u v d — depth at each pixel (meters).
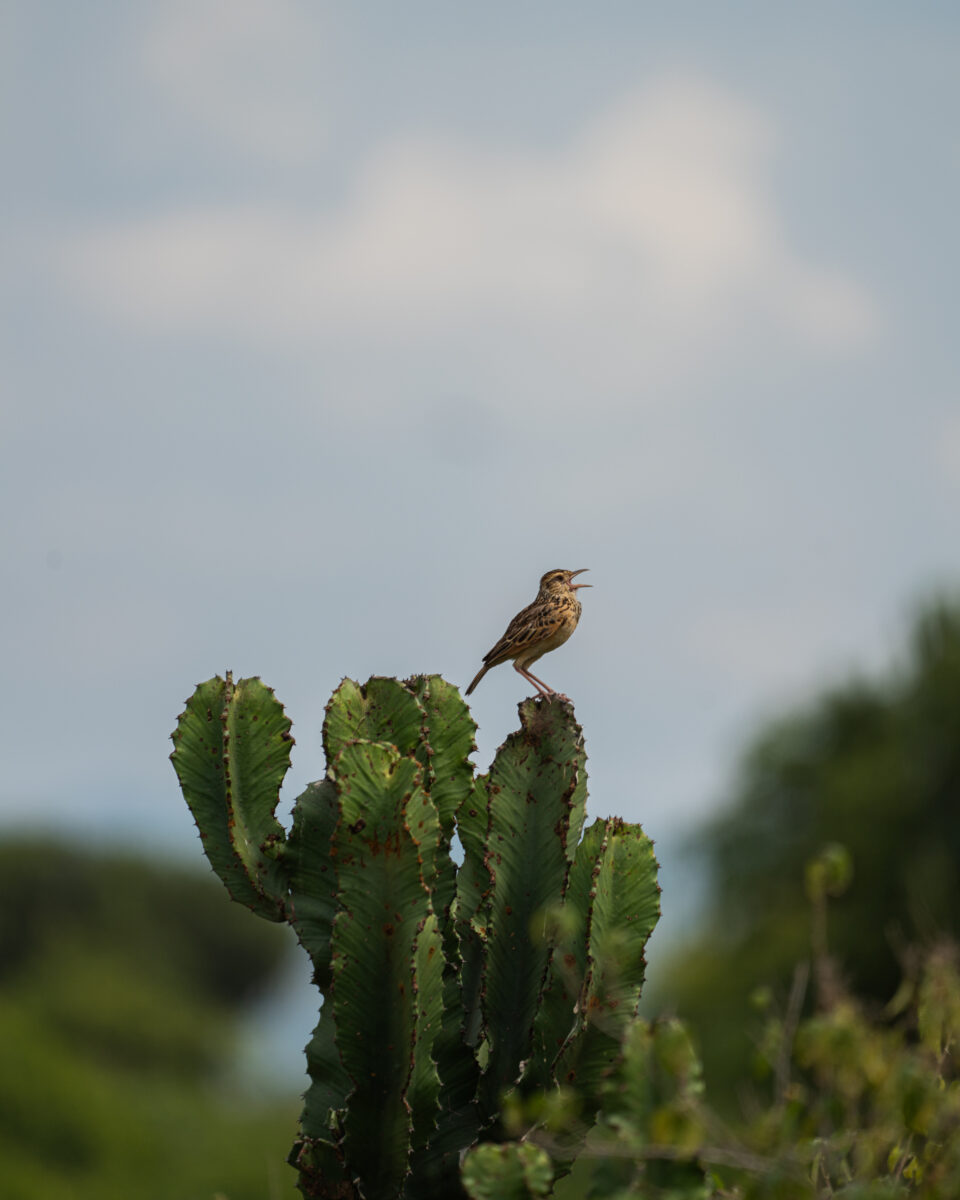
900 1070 8.81
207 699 11.74
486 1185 9.03
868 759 50.84
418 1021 10.54
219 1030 78.69
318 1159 10.97
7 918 83.31
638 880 11.21
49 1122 52.81
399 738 11.65
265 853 11.55
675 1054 8.77
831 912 48.09
